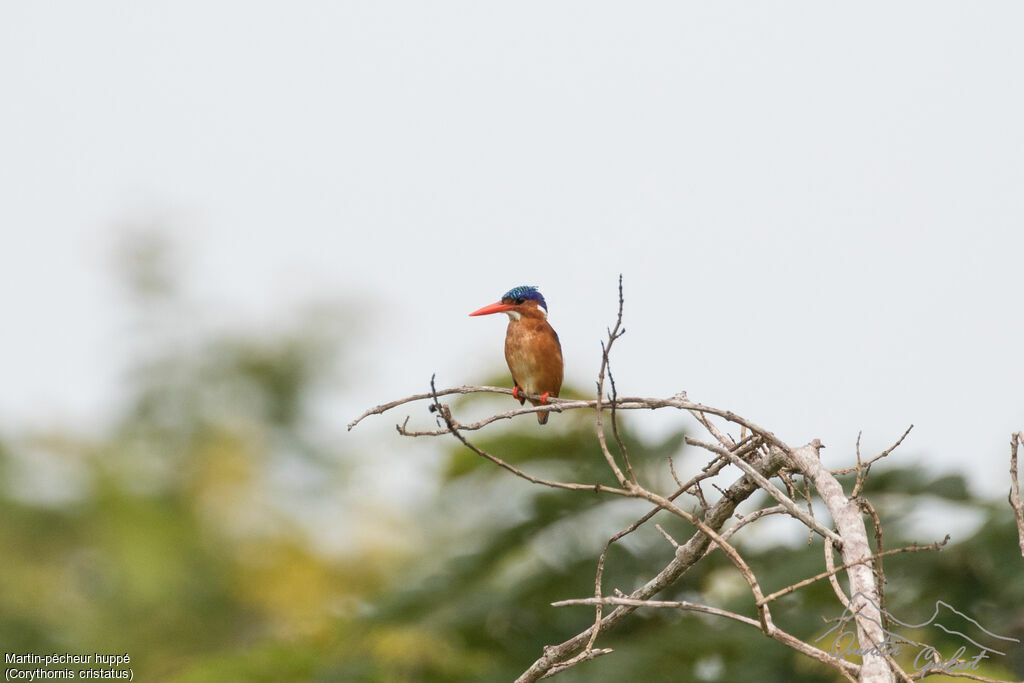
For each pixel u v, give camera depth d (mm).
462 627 10930
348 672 10773
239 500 21219
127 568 19266
